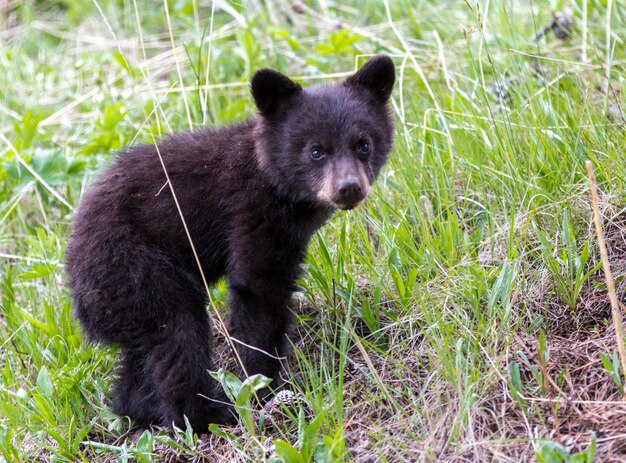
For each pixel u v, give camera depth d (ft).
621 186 33.32
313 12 55.57
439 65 46.96
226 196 31.71
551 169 35.86
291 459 25.17
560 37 46.42
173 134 33.99
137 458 28.60
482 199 36.78
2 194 44.24
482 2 50.39
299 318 33.01
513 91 41.96
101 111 49.55
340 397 26.89
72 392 32.17
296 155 31.63
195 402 30.27
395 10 55.01
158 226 31.35
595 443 23.17
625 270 30.73
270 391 31.65
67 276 31.68
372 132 32.58
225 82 50.83
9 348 36.01
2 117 52.47
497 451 24.45
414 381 28.86
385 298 33.88
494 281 31.53
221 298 35.47
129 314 30.14
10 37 62.18
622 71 41.52
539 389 26.58
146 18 59.57
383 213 36.19
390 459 25.61
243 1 56.44
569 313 30.12
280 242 31.63
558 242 32.42
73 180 43.32
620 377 26.14
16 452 28.96
